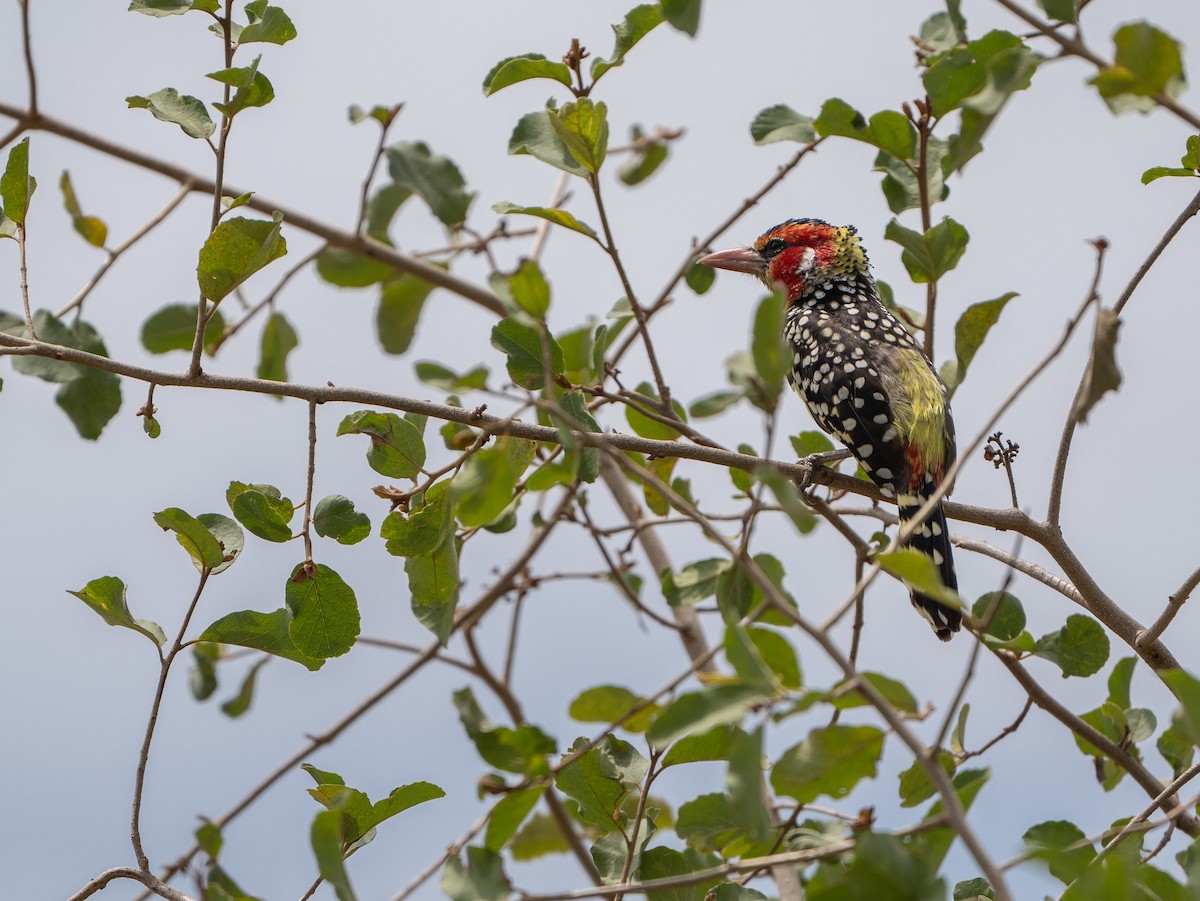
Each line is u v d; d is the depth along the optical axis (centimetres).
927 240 916
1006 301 904
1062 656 824
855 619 924
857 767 550
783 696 514
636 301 845
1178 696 545
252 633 752
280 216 752
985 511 904
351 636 768
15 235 826
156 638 739
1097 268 584
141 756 701
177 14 806
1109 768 914
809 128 970
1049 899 719
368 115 1031
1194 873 587
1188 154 859
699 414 1067
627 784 716
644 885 559
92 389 1015
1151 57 572
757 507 572
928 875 510
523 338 782
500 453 598
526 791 603
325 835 577
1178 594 812
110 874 684
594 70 834
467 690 732
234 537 751
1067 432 860
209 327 1209
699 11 688
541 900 563
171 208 1059
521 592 1166
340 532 768
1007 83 611
